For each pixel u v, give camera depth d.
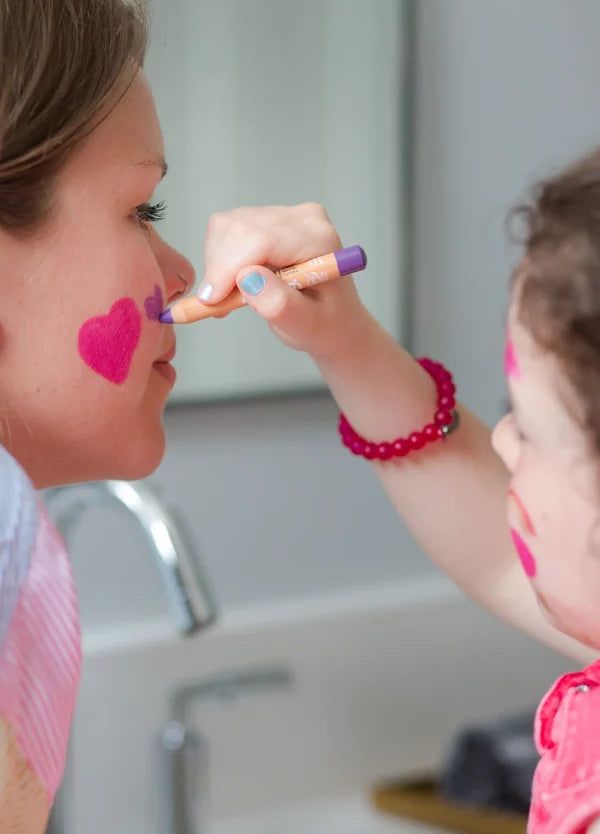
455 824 1.66
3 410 0.84
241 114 1.70
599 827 0.69
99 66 0.82
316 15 1.74
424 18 1.84
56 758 0.71
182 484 1.73
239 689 1.56
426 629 1.85
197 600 1.18
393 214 1.83
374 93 1.80
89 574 1.66
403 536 1.90
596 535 0.68
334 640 1.79
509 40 1.92
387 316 1.84
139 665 1.65
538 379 0.67
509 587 0.96
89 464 0.88
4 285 0.82
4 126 0.79
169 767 1.52
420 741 1.85
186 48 1.65
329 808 1.76
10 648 0.69
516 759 1.66
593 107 1.99
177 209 1.66
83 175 0.84
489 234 1.92
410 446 0.96
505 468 0.97
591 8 1.98
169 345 0.94
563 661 1.96
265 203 1.73
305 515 1.82
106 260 0.85
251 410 1.77
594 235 0.63
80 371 0.85
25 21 0.78
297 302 0.89
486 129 1.91
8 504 0.72
